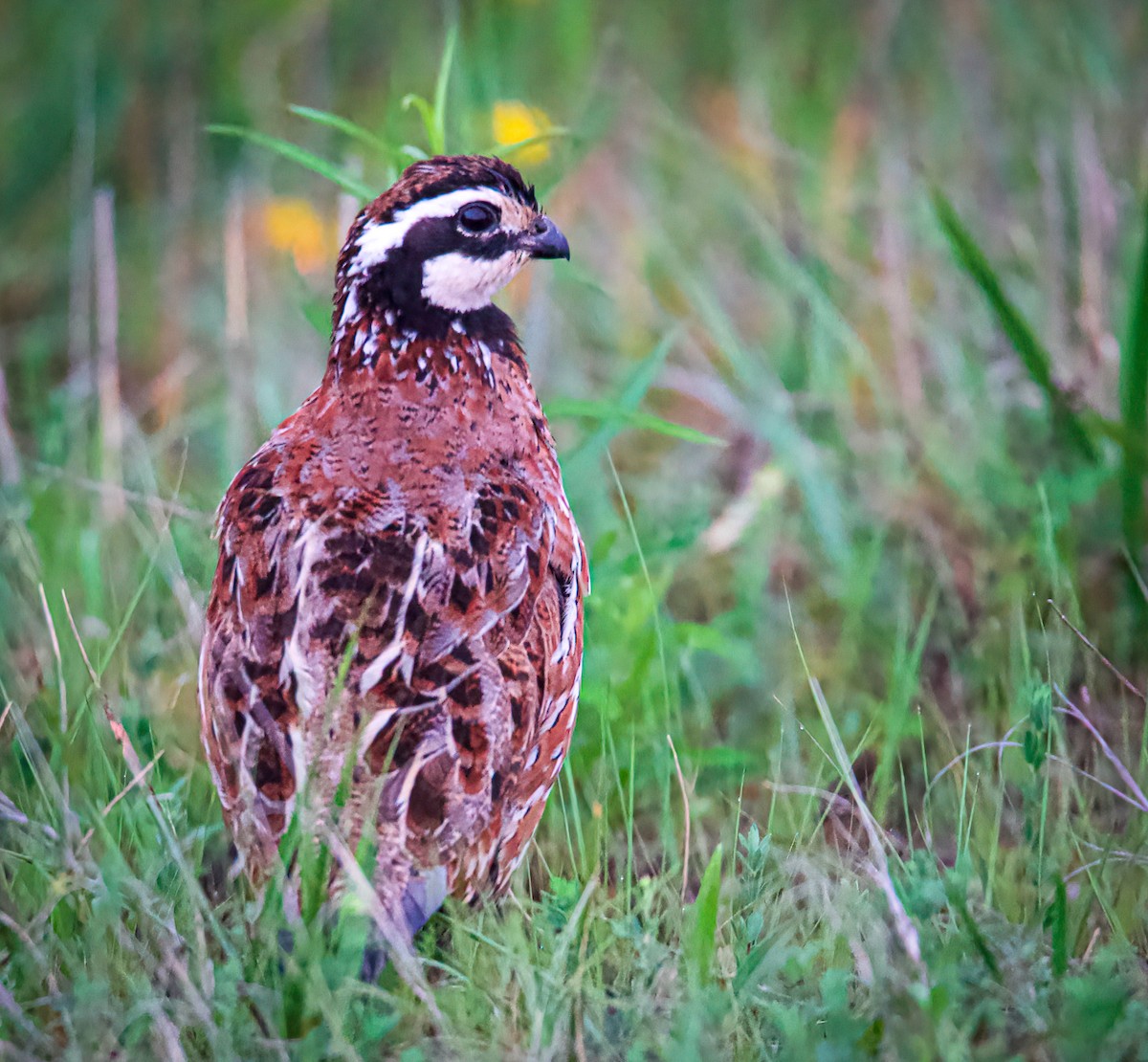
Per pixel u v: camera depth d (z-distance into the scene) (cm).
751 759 951
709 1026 688
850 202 1573
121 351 1535
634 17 1934
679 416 1391
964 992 705
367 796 713
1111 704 1007
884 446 1252
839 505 1189
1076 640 1003
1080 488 1088
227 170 1698
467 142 1205
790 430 1217
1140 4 1795
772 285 1470
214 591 820
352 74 1800
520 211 910
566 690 830
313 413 893
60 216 1666
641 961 725
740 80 1853
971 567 1152
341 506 805
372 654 748
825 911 779
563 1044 699
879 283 1408
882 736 1004
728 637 1090
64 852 763
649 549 1106
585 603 1047
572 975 745
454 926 743
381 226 879
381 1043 704
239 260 1282
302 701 739
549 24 1806
